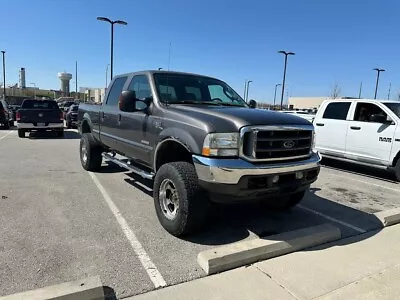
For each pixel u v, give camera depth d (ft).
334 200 20.80
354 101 30.55
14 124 83.35
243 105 18.54
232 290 10.52
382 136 27.37
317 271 11.85
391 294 10.53
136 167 19.10
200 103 16.97
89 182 22.97
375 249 13.78
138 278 11.00
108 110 21.57
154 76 17.44
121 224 15.44
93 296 9.58
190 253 12.84
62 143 45.88
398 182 26.89
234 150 12.78
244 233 14.96
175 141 14.29
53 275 10.95
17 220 15.52
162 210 14.74
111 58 86.89
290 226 16.01
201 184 13.03
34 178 23.81
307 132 14.60
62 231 14.43
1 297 9.20
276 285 10.88
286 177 13.64
